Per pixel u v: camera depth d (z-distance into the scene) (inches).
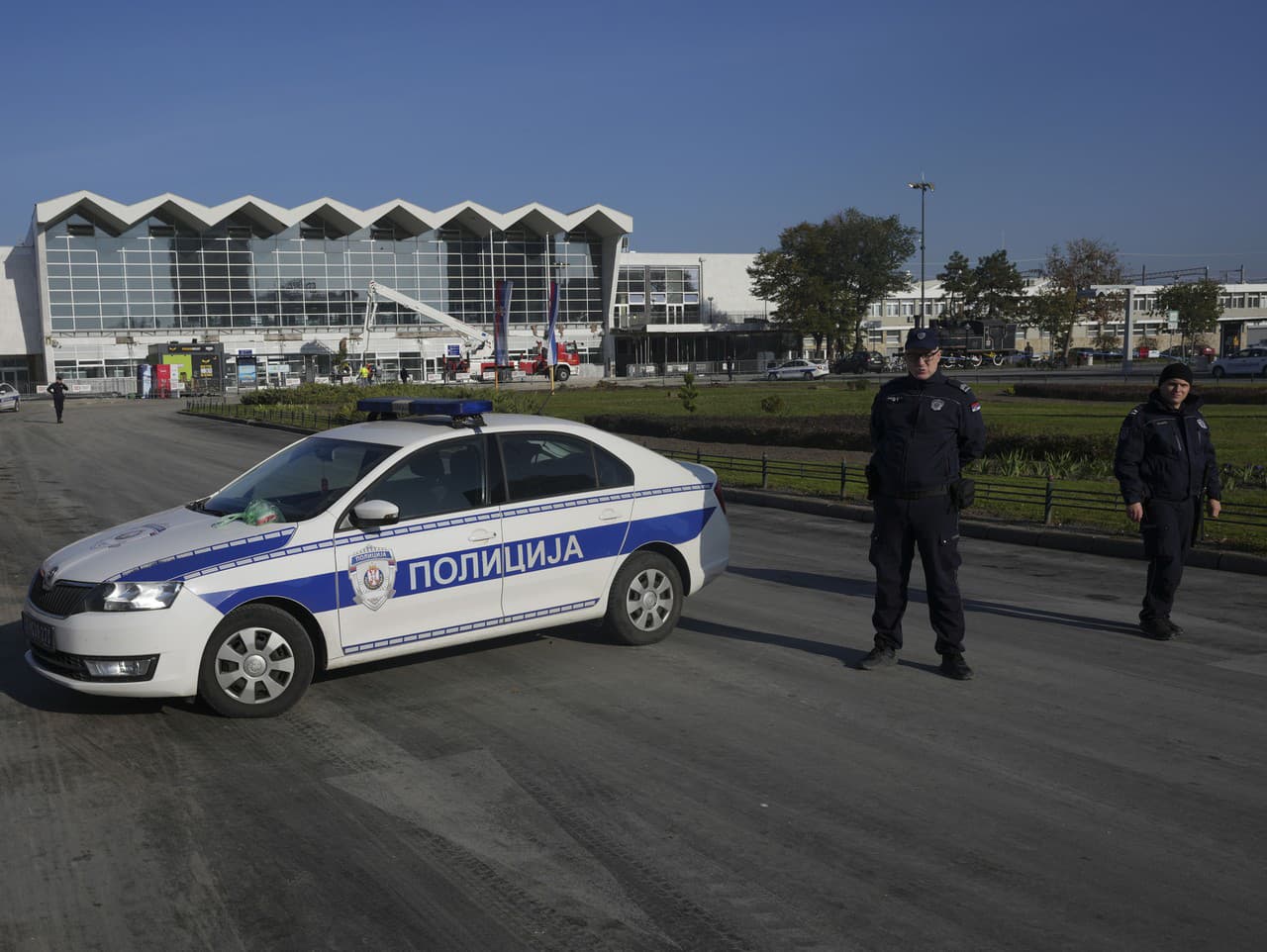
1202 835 167.0
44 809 178.7
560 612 262.4
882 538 253.0
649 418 1008.2
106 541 234.7
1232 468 607.5
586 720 221.6
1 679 254.4
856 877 153.5
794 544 454.0
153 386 2544.3
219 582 217.2
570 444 269.1
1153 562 285.4
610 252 3319.4
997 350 3211.1
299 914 143.9
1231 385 1573.6
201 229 2923.2
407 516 239.8
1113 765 196.2
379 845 164.6
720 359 3503.9
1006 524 472.1
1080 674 254.5
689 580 286.8
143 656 211.5
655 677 252.2
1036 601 337.1
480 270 3230.8
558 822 172.2
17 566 413.7
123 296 2864.2
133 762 199.9
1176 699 235.6
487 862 158.7
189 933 139.4
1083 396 1486.2
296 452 264.8
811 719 221.8
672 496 282.4
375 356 3112.7
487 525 248.2
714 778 190.4
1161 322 3622.0
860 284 3380.9
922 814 174.7
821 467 663.8
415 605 238.8
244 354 2657.5
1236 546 398.0
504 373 2691.9
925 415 244.5
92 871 156.7
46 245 2765.7
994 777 190.5
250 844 165.2
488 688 244.5
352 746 207.6
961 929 139.0
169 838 167.5
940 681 248.8
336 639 229.8
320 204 2945.4
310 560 225.6
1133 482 279.7
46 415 1788.9
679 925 140.4
